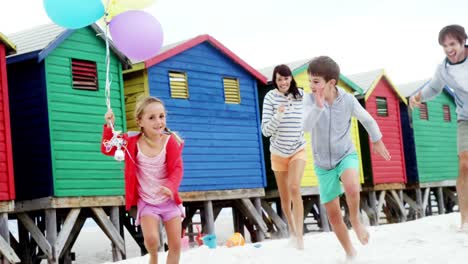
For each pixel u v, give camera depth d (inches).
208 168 731.4
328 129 269.1
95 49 643.5
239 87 788.6
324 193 276.8
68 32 612.4
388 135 999.0
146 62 677.9
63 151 600.4
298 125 349.1
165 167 243.4
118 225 631.8
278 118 339.0
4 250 521.3
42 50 589.9
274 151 355.3
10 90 620.1
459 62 331.6
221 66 772.0
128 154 241.8
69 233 595.8
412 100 343.0
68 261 663.1
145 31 284.0
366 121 271.7
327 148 271.6
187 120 719.1
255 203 790.5
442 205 1111.6
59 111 604.7
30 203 595.5
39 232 590.6
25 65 611.8
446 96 1151.0
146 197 243.9
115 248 620.7
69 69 618.5
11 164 548.1
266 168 860.0
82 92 625.0
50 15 285.1
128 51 288.5
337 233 278.2
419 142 1071.0
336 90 270.8
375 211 955.3
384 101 1008.9
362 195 981.8
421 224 411.2
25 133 609.9
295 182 348.8
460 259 269.4
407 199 1048.2
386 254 299.6
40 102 601.9
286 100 349.7
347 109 270.8
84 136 619.5
